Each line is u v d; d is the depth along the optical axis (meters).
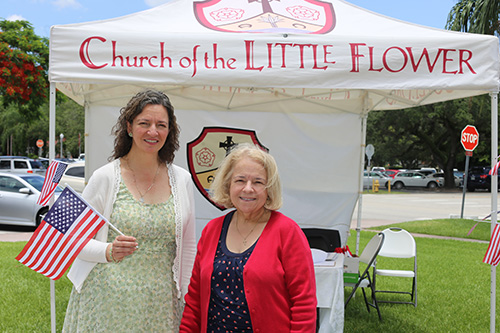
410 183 35.56
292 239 2.19
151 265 2.43
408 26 4.62
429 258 9.51
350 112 5.87
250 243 2.23
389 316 5.63
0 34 14.41
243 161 2.27
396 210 20.69
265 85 4.00
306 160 5.87
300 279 2.15
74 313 2.43
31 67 14.00
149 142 2.46
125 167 2.56
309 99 5.81
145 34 3.95
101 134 5.57
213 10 4.84
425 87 4.05
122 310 2.35
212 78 3.97
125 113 2.52
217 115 5.78
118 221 2.42
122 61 3.91
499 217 17.42
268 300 2.11
